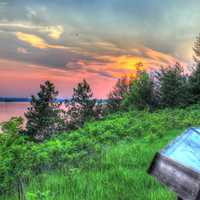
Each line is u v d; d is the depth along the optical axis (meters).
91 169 7.71
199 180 2.51
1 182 6.19
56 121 27.64
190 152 3.04
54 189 6.10
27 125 27.20
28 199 4.88
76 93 31.80
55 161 7.79
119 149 9.88
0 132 7.22
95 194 5.78
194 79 35.03
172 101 34.50
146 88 35.66
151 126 14.75
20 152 6.88
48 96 30.00
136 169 7.55
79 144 9.04
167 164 2.97
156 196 5.66
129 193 5.96
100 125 14.23
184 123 17.45
